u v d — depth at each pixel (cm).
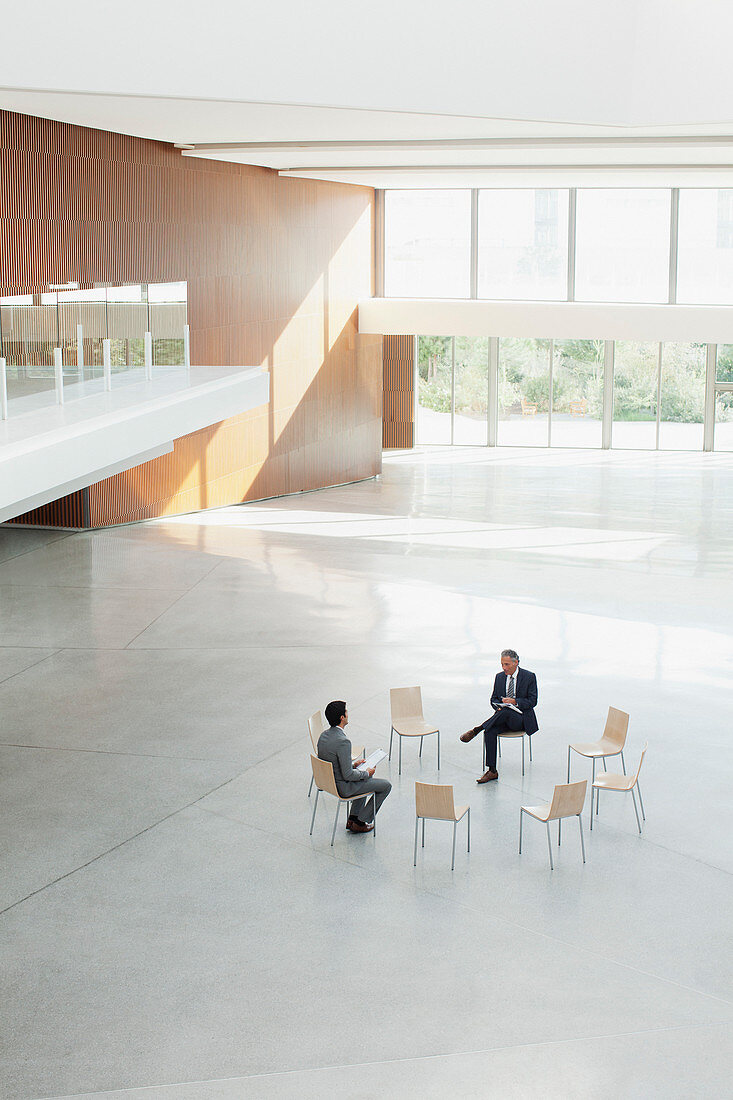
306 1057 661
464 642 1463
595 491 2586
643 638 1486
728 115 1276
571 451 3259
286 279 2483
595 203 2811
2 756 1092
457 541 2072
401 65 1191
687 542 2061
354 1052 666
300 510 2367
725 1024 693
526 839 942
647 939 790
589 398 3294
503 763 1097
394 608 1620
